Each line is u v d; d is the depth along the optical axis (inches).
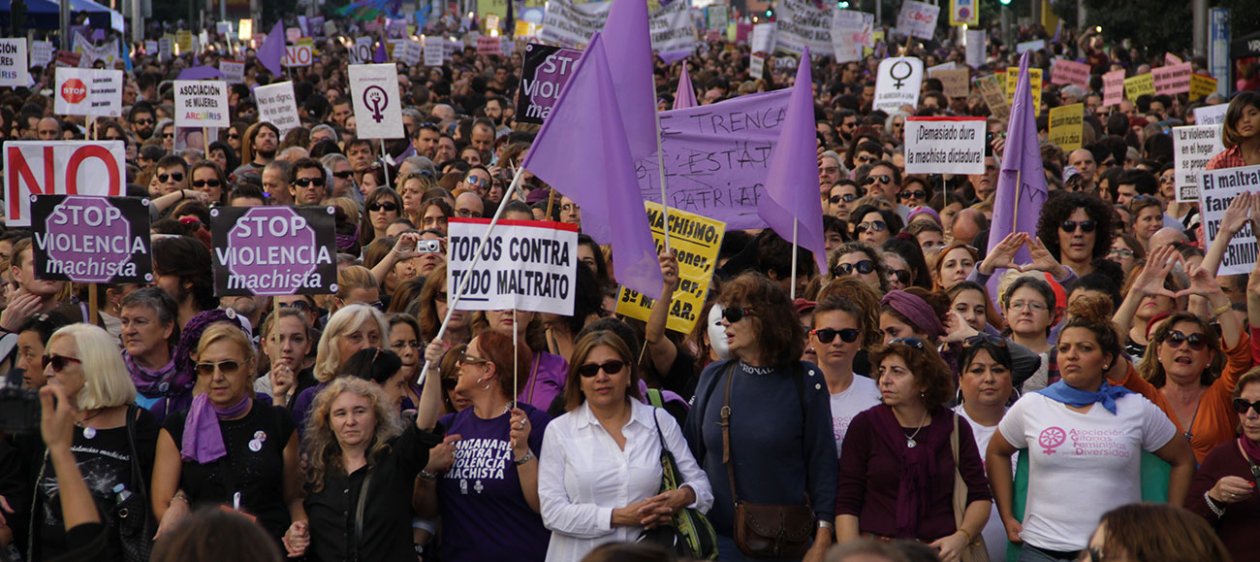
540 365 567.5
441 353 496.7
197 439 488.1
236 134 1446.9
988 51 3782.0
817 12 2532.0
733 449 506.3
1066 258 753.0
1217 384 571.8
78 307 652.1
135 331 556.4
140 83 2094.0
